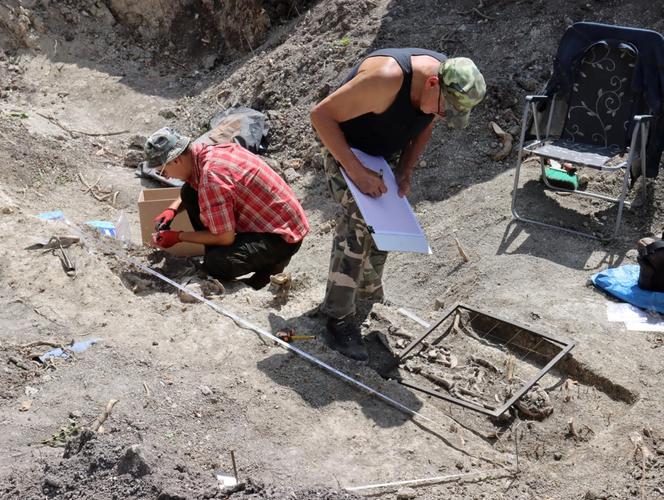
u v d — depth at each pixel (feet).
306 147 26.45
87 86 33.37
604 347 14.71
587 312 15.97
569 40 19.80
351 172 12.83
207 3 35.24
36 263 16.35
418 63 12.55
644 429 12.46
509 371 14.37
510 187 21.38
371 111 12.80
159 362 13.61
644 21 24.08
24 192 24.53
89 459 10.82
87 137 29.91
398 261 19.62
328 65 28.07
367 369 13.82
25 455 11.37
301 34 30.66
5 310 14.96
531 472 11.81
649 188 20.34
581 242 18.92
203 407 12.51
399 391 13.42
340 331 14.55
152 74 34.55
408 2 28.68
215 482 10.64
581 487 11.50
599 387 13.94
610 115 19.86
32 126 28.94
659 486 11.39
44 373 13.29
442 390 14.12
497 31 26.07
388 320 15.76
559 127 20.74
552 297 16.66
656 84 18.67
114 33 35.76
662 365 14.24
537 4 26.20
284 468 11.36
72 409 12.35
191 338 14.35
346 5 29.63
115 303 15.48
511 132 23.24
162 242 17.10
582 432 12.97
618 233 19.07
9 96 32.32
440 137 23.84
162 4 35.68
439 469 11.70
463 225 20.34
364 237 13.82
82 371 13.26
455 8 27.68
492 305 16.51
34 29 34.68
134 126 31.58
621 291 16.44
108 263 17.46
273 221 17.10
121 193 25.72
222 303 15.76
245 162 16.87
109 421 11.91
